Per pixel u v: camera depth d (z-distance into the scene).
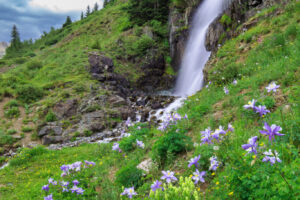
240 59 10.41
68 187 4.41
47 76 26.20
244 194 2.25
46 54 46.75
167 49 36.16
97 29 50.31
